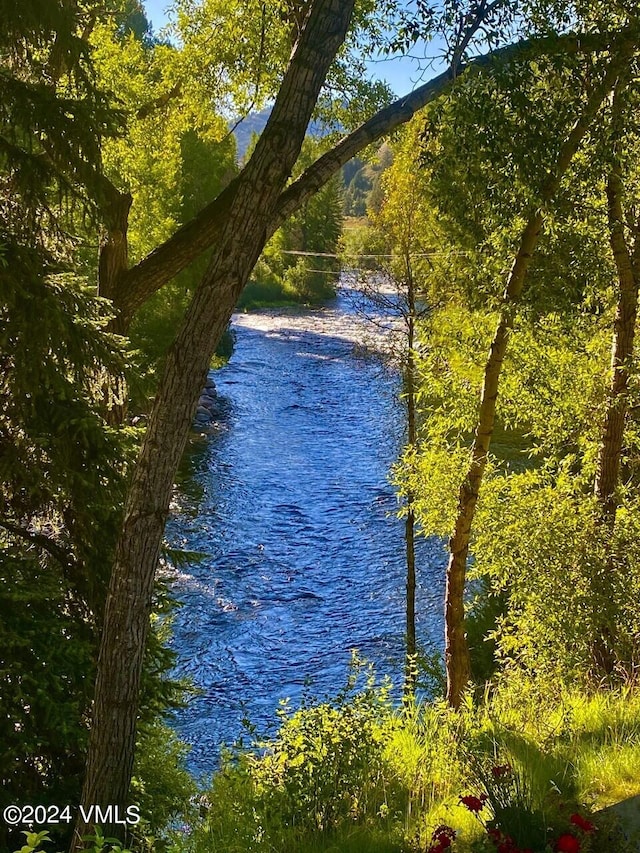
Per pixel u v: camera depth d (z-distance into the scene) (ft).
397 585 61.52
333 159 17.83
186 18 33.81
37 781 20.84
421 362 40.06
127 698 17.52
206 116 36.58
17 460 20.88
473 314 36.81
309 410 110.73
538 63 21.91
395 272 47.93
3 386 21.20
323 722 20.35
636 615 31.86
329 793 17.78
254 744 20.98
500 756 18.37
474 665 43.50
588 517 33.94
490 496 35.32
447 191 27.55
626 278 34.09
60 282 21.38
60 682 20.34
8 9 19.19
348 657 51.62
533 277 30.91
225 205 24.62
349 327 175.01
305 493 79.87
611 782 16.02
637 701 23.06
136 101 35.14
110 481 22.40
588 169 25.75
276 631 54.44
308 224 212.43
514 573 34.68
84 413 21.59
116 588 17.25
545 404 38.14
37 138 20.49
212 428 99.76
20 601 20.27
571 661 31.78
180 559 25.00
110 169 42.47
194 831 19.11
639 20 21.77
